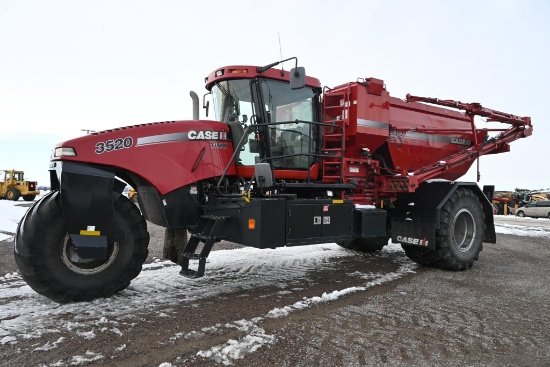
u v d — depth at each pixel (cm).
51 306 360
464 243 598
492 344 302
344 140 537
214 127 468
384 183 604
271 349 279
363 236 509
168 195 427
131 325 317
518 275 558
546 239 1027
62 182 360
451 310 382
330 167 556
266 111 490
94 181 371
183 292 419
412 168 655
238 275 509
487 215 645
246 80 493
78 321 324
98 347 275
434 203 573
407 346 293
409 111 657
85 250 359
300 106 522
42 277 352
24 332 298
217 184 462
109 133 398
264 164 424
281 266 574
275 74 494
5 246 702
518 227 1374
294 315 354
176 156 435
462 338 312
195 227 439
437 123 686
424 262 596
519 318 363
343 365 259
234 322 329
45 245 354
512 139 743
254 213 414
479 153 703
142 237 402
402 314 366
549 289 475
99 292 379
